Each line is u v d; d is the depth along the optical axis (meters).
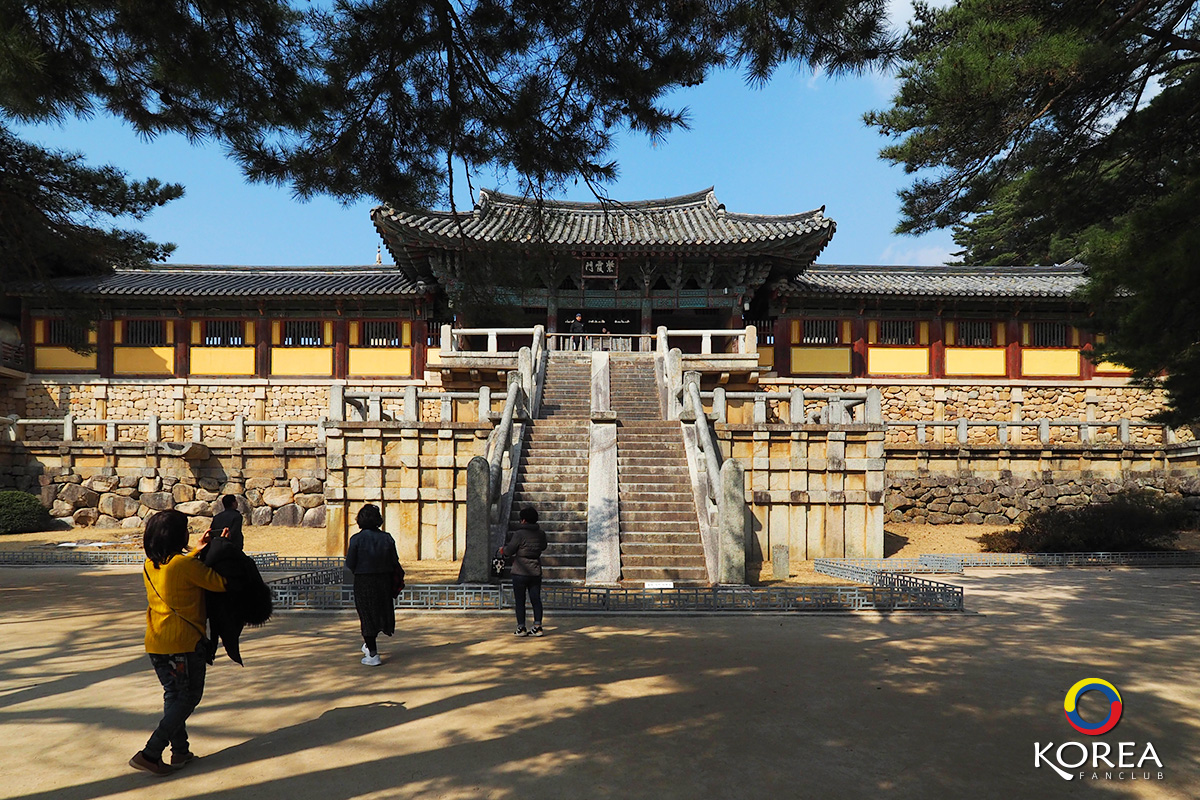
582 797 4.66
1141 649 8.82
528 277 11.29
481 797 4.66
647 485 15.91
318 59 8.38
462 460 18.00
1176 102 10.84
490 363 24.16
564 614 10.91
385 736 5.71
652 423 18.42
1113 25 9.93
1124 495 21.56
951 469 24.31
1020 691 7.02
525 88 9.03
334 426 17.86
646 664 7.94
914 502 23.34
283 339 29.69
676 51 8.31
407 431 17.89
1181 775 5.10
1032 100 10.52
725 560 13.19
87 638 9.24
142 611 11.10
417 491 17.81
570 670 7.68
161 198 15.73
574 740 5.63
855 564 16.66
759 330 30.00
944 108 10.51
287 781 4.88
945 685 7.19
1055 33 10.10
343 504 17.80
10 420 24.45
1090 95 10.87
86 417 28.56
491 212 28.95
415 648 8.73
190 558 5.22
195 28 7.47
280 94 8.40
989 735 5.84
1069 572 16.62
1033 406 29.62
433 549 17.78
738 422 21.42
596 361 23.59
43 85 7.80
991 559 17.86
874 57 7.94
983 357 29.94
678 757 5.32
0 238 16.59
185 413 29.03
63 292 17.52
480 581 13.23
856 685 7.17
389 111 9.10
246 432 28.62
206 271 31.97
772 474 18.05
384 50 8.34
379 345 29.73
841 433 18.03
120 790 4.74
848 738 5.73
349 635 9.52
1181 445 23.73
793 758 5.32
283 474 24.14
